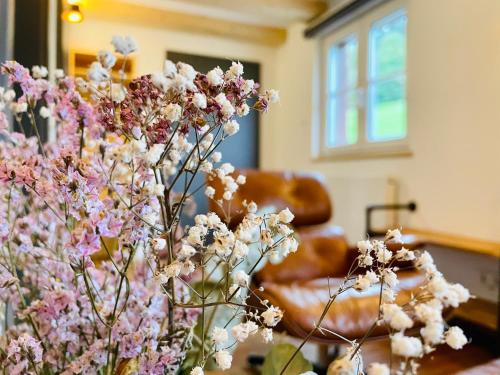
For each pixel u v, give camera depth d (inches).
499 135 75.2
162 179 20.8
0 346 22.1
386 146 108.0
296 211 74.5
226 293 20.0
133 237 19.4
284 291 50.5
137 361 20.2
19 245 23.8
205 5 89.9
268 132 133.3
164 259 21.7
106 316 21.7
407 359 14.3
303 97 138.9
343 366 14.9
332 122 132.5
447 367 64.6
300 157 141.1
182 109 18.0
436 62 89.1
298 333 44.8
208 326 23.6
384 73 110.7
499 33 75.0
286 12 117.1
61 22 42.8
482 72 78.3
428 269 16.1
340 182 120.5
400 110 104.7
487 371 38.5
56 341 21.5
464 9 82.2
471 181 80.8
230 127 19.1
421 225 93.1
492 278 79.0
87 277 21.0
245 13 107.9
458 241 77.7
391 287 17.9
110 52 20.6
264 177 74.9
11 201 24.1
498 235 75.8
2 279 21.4
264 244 21.4
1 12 37.6
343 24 123.6
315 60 135.3
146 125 18.5
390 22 107.9
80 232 17.6
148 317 22.2
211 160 21.7
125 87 21.5
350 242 115.0
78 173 17.9
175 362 21.4
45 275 23.9
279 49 128.6
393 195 100.1
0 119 23.9
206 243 20.1
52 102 24.6
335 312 46.4
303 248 71.7
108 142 22.1
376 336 31.0
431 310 13.6
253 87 19.8
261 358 59.4
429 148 91.2
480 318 79.4
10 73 23.2
